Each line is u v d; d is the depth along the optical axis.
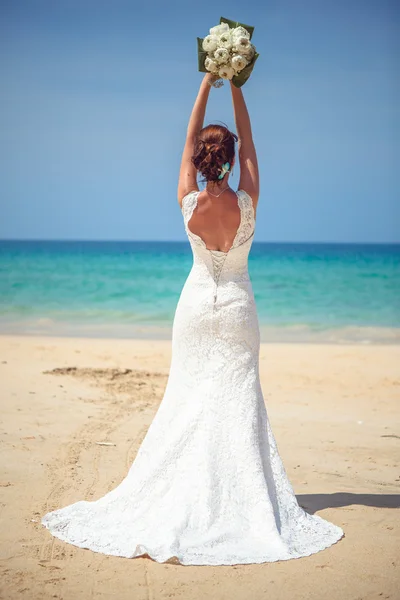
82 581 3.84
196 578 3.89
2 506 5.08
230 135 4.54
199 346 4.67
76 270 44.34
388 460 6.78
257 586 3.81
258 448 4.56
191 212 4.63
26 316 22.20
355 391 10.77
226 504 4.39
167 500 4.46
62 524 4.62
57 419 8.11
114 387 10.30
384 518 4.99
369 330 20.19
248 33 4.76
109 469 6.15
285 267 51.41
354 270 47.50
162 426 4.70
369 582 3.89
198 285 4.72
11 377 10.64
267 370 12.59
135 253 82.81
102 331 18.92
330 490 5.74
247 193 4.68
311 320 22.61
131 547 4.24
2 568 4.00
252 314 4.73
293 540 4.41
